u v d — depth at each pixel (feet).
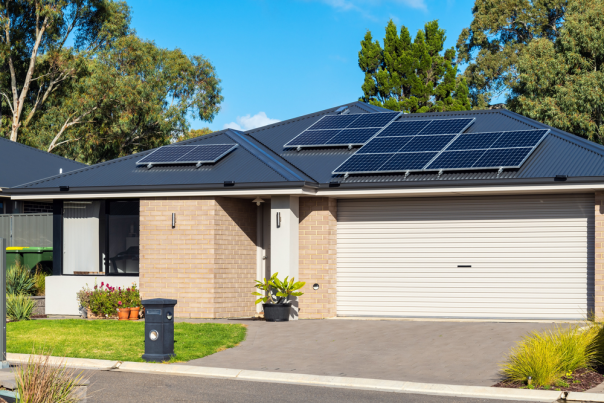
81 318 54.29
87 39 147.02
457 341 39.75
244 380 31.48
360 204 54.49
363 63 154.81
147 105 133.80
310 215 53.47
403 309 53.01
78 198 56.44
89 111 132.98
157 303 35.06
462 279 51.72
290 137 64.18
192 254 53.47
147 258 54.65
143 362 34.58
